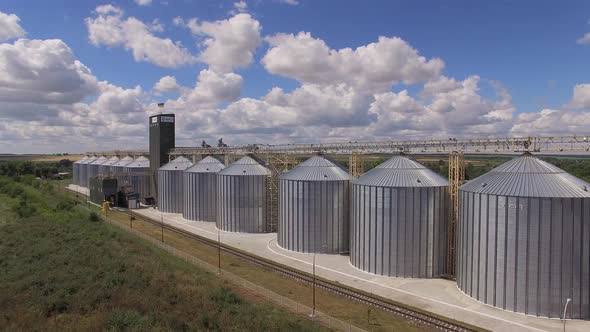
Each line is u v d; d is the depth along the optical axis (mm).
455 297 48500
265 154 91062
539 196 42594
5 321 35562
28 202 118562
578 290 42188
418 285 53000
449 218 57031
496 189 45688
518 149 50406
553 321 41656
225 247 73125
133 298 41000
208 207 100188
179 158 117250
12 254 59688
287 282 53781
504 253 44281
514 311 43750
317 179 68938
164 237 80938
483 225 46312
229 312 39375
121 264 52656
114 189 124250
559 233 42156
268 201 87500
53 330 33594
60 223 81812
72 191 168000
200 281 49656
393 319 41938
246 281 51844
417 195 55688
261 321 37188
